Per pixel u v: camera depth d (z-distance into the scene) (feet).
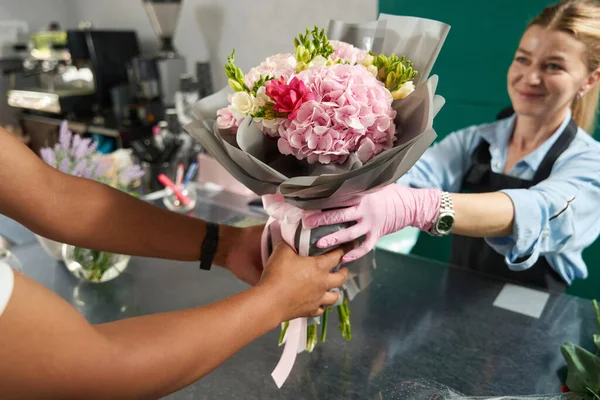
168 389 1.72
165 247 2.73
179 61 7.32
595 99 3.83
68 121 7.77
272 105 2.12
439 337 3.05
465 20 4.57
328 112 2.01
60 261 3.95
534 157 4.10
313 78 2.09
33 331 1.41
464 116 4.77
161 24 7.13
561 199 3.51
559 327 3.13
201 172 5.49
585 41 3.68
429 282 3.70
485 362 2.81
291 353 2.65
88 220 2.47
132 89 7.57
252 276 2.86
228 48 7.11
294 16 6.26
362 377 2.71
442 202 2.99
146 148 5.52
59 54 8.61
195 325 1.79
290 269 2.25
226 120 2.27
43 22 9.56
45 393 1.47
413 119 2.23
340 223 2.52
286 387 2.65
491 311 3.32
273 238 2.64
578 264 4.10
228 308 1.91
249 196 5.17
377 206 2.69
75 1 9.30
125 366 1.59
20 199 2.27
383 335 3.08
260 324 1.99
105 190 2.55
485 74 4.55
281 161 2.31
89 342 1.53
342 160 2.12
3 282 1.38
